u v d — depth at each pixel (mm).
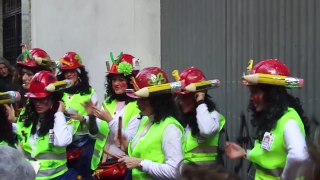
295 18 5703
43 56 6414
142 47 8453
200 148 4848
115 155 5270
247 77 3816
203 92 4863
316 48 5410
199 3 7414
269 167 3789
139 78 4332
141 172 4223
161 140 4109
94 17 9102
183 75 4863
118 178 5371
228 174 1940
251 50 6383
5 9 12781
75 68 6379
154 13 8484
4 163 2414
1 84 7738
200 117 4734
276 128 3746
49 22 10070
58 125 4844
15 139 4875
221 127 5133
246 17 6477
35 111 4945
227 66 6820
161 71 4379
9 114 4824
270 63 3945
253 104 3979
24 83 6367
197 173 1944
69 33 9586
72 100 6242
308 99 5492
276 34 5977
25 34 11242
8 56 12664
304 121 4398
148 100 4164
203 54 7328
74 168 5648
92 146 5840
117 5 8750
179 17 7891
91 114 5492
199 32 7422
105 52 8898
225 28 6871
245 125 6414
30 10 11227
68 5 9625
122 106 5504
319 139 2508
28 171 2479
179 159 4020
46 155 4898
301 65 5613
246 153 4066
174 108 4262
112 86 5617
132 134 5211
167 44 8227
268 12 6105
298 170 1985
